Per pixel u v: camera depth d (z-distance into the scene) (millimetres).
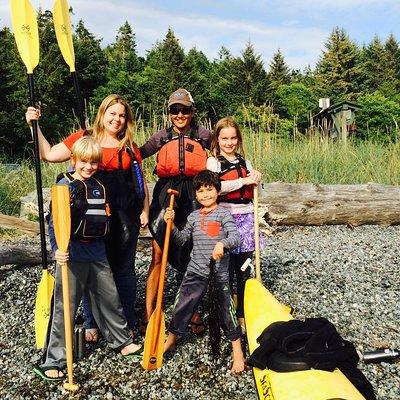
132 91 31891
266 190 8461
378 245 7480
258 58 38969
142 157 4480
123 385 3719
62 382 3768
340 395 2516
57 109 26922
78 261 3775
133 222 4133
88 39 35000
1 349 4332
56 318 3807
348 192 8797
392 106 30406
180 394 3600
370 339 4348
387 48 61062
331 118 19688
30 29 4473
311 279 5816
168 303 5180
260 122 13547
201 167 4262
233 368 3844
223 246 3748
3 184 9406
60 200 3586
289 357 2789
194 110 4383
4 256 5922
